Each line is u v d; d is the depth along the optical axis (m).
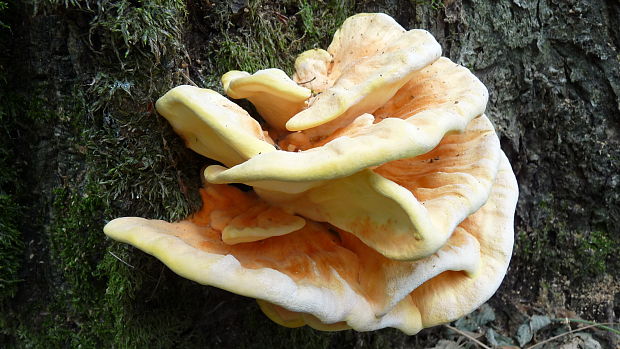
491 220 0.46
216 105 0.38
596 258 0.64
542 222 0.65
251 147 0.36
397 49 0.42
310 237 0.44
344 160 0.33
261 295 0.36
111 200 0.43
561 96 0.60
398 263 0.41
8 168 0.45
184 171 0.44
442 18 0.57
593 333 0.66
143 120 0.42
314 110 0.40
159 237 0.37
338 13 0.53
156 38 0.41
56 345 0.48
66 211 0.45
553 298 0.66
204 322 0.51
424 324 0.45
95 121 0.43
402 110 0.45
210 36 0.47
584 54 0.59
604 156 0.61
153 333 0.47
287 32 0.51
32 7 0.41
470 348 0.65
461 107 0.40
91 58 0.42
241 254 0.41
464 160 0.44
